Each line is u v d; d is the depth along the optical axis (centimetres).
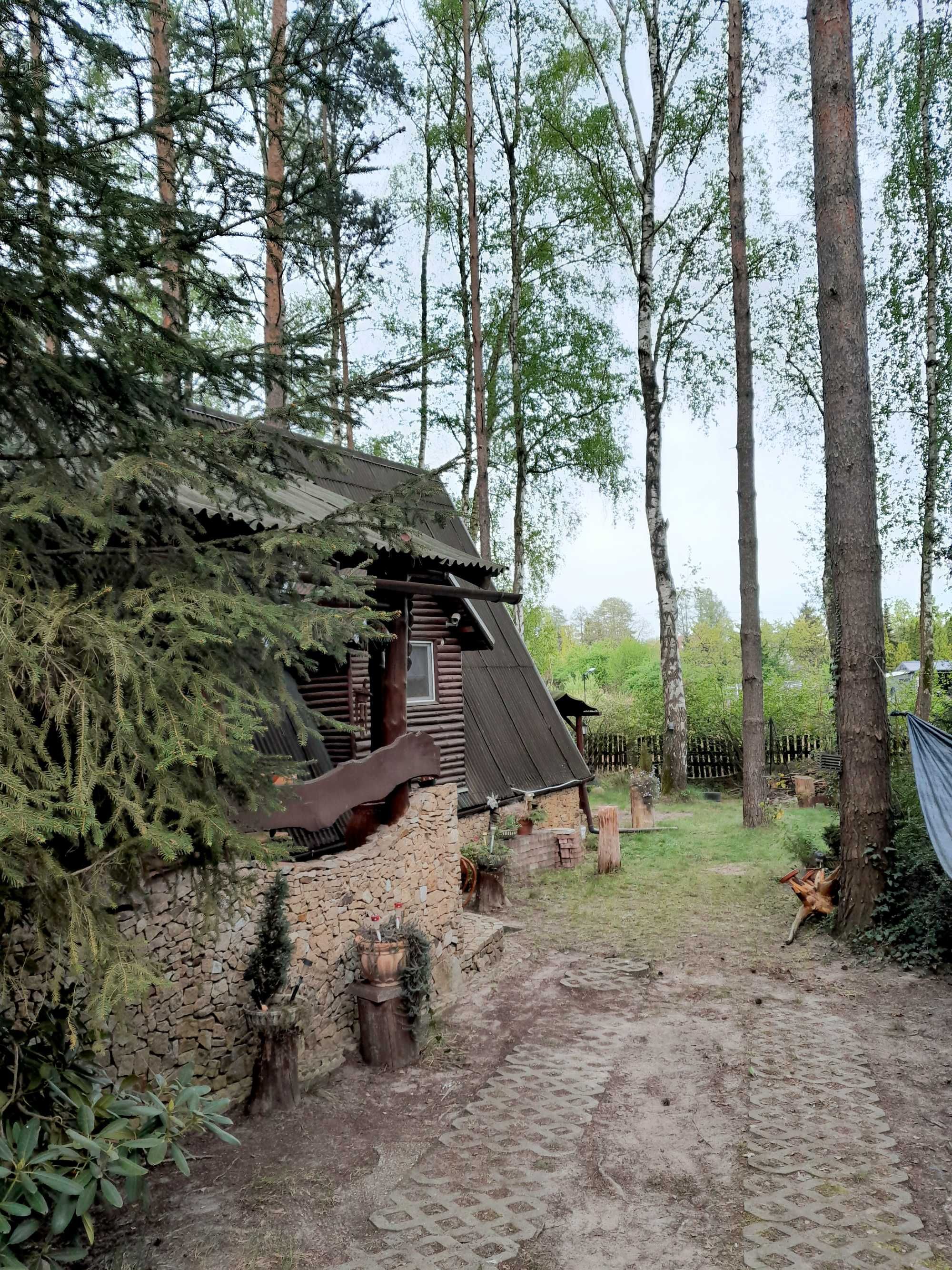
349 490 1220
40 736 297
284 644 388
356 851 703
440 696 1215
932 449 1827
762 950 881
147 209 377
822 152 934
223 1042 559
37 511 313
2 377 357
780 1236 409
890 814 894
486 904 1070
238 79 396
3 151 338
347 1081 602
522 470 2378
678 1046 650
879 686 903
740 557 1645
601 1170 476
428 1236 415
